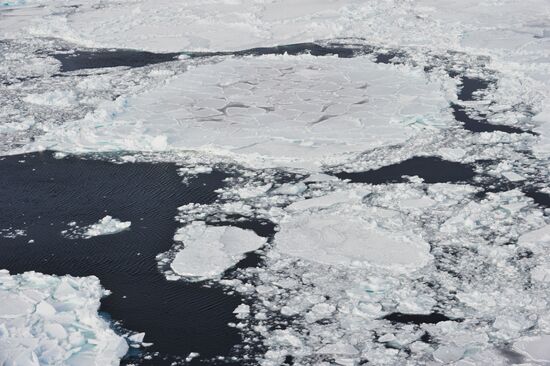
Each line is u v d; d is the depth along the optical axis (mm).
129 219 14539
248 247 13250
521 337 10484
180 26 29469
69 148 17906
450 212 14188
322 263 12633
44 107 20797
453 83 21375
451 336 10609
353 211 14367
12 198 15578
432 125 18406
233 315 11398
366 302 11484
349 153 17016
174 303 11781
